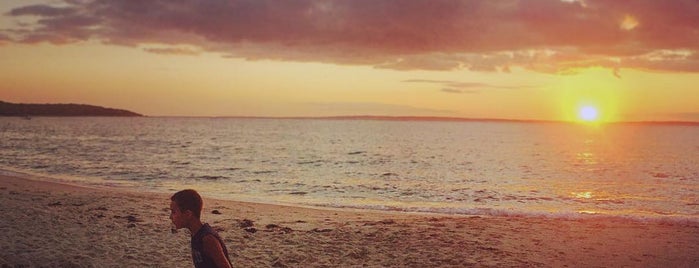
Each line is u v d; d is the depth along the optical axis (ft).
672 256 32.68
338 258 29.76
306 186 75.72
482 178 91.66
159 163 112.16
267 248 31.50
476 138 335.88
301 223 40.96
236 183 78.59
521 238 36.73
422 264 29.01
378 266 28.43
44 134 278.05
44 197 50.01
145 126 523.29
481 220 44.06
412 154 161.79
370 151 175.94
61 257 27.45
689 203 62.13
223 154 147.02
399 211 51.37
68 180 76.07
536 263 30.07
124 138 245.86
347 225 40.22
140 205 47.09
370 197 64.69
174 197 12.00
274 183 79.20
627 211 55.52
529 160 143.23
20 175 82.07
